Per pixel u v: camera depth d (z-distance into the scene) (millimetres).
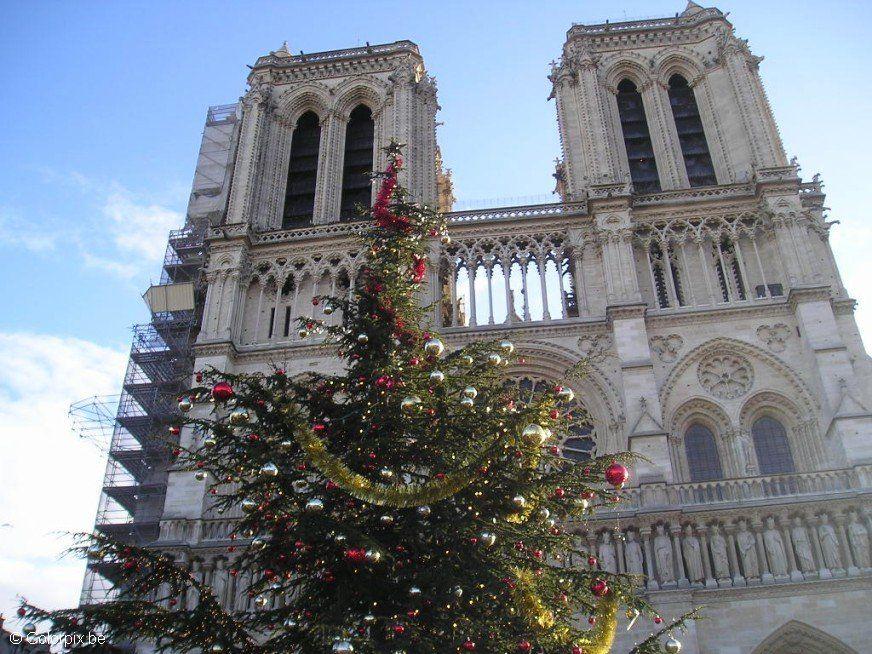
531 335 55781
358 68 74938
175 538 48781
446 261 60562
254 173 67125
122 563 20594
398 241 28625
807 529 44781
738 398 52406
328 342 27703
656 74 70625
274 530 23031
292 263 62031
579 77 67812
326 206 67125
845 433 47500
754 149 61906
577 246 59469
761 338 53906
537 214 61188
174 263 81688
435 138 70188
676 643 22516
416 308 27891
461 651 20812
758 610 42594
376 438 24172
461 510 23469
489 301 58219
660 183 65750
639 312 54312
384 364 25234
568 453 51969
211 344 56906
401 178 65312
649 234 59406
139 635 20328
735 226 58719
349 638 19062
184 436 54281
